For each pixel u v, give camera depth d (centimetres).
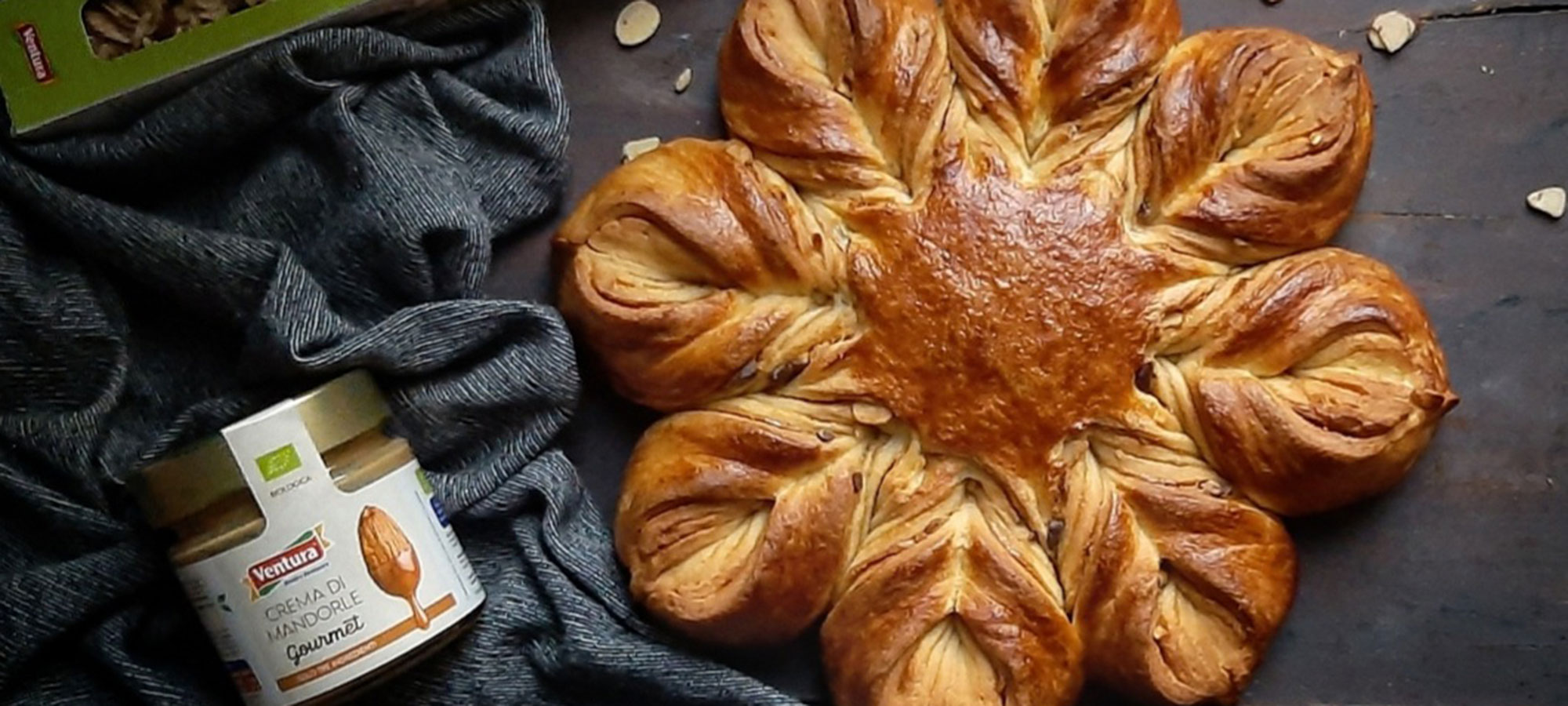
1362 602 56
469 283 54
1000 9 54
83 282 54
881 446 54
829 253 54
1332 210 54
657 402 54
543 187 56
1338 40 57
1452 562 56
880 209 53
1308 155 53
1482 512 56
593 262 54
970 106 54
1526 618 56
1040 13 54
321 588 49
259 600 49
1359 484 54
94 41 52
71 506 53
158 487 49
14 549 54
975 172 53
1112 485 53
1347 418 52
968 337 52
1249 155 54
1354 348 53
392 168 54
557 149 56
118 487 54
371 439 51
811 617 54
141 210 55
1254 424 53
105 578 52
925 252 53
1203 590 53
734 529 54
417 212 53
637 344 53
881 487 54
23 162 53
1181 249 53
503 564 56
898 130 53
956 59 54
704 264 53
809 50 55
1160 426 53
